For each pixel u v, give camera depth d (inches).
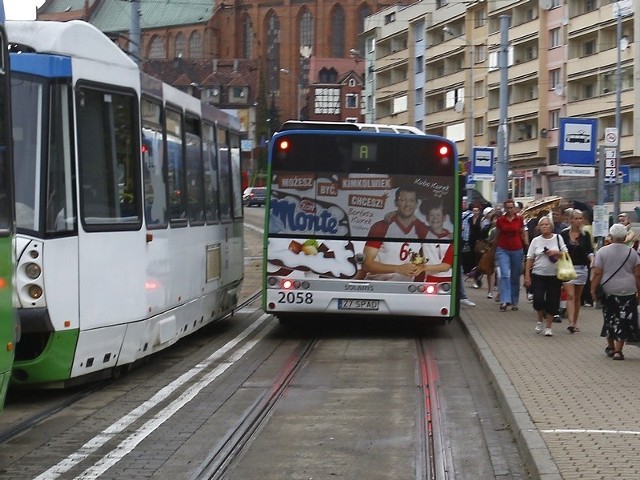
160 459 336.5
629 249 538.9
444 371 539.5
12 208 321.4
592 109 2674.7
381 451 350.6
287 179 663.8
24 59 419.2
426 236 661.3
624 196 2497.5
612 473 287.1
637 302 533.0
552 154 2878.9
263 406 433.7
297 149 663.8
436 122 3580.2
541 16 2896.2
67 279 422.0
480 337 636.1
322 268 661.9
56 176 420.5
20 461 332.2
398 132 676.1
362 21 5027.1
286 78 5108.3
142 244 482.9
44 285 412.2
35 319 409.7
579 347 591.8
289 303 663.1
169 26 5393.7
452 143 660.7
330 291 661.3
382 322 781.9
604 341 621.9
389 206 661.9
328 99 5073.8
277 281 663.8
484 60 3235.7
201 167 624.1
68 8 5723.4
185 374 521.3
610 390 437.1
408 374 529.0
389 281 661.3
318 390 478.0
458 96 3422.7
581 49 2760.8
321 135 661.9
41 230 412.2
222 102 5132.9
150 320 499.5
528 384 452.4
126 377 510.0
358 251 661.3
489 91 3174.2
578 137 948.0
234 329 732.0
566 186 2108.8
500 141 1488.7
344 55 5083.7
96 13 5531.5
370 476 315.9
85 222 433.1
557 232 720.3
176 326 556.1
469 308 845.8
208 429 385.7
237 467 327.6
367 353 609.6
